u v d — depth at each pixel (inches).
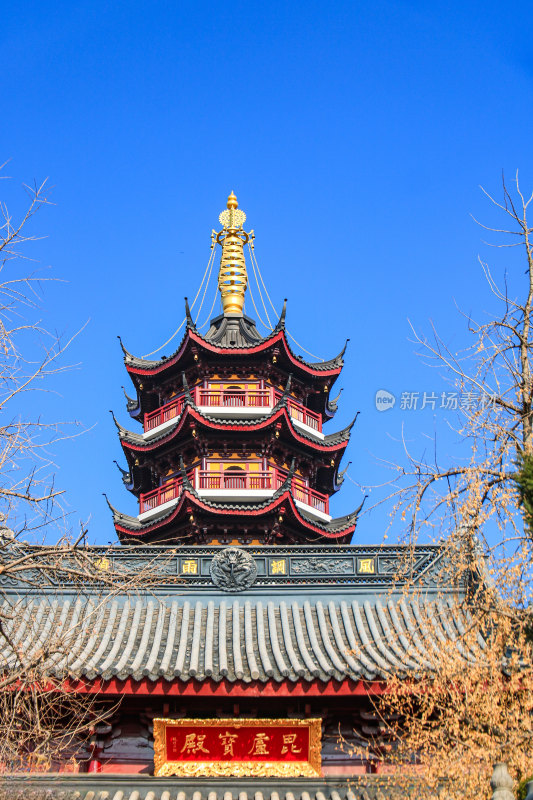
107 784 921.5
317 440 1745.8
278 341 1736.0
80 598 1071.6
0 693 797.9
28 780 907.4
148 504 1720.0
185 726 952.9
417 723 891.4
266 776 948.0
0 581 1056.8
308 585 1094.4
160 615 1058.1
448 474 824.3
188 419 1653.5
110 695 951.0
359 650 1000.9
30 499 754.8
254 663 968.9
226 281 1924.2
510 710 808.9
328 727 989.2
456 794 807.1
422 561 1095.6
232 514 1577.3
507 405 816.3
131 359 1804.9
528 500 685.9
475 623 836.0
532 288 844.0
